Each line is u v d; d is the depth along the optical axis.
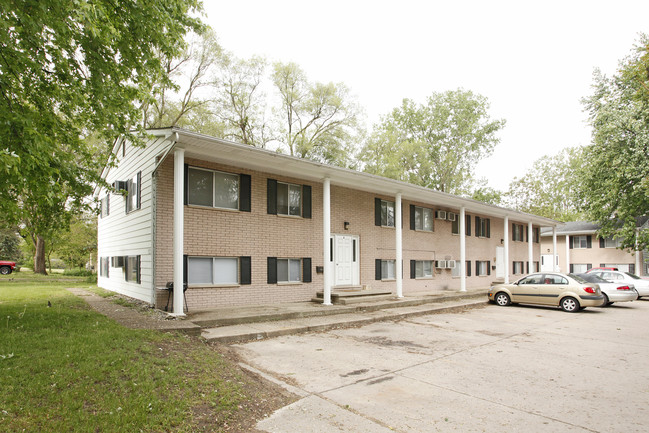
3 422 3.70
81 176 9.30
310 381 5.90
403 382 5.96
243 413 4.61
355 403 5.09
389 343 8.59
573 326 11.41
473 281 23.05
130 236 13.02
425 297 16.39
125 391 4.57
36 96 7.66
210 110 28.02
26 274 30.19
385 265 17.62
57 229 10.25
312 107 30.78
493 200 40.28
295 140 31.28
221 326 9.34
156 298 10.44
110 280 16.28
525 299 15.52
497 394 5.53
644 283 19.97
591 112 25.02
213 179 11.73
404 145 35.69
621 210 24.33
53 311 9.50
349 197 15.91
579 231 34.19
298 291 13.70
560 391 5.71
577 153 46.47
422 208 19.92
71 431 3.71
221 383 5.25
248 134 30.67
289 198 13.75
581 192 26.61
